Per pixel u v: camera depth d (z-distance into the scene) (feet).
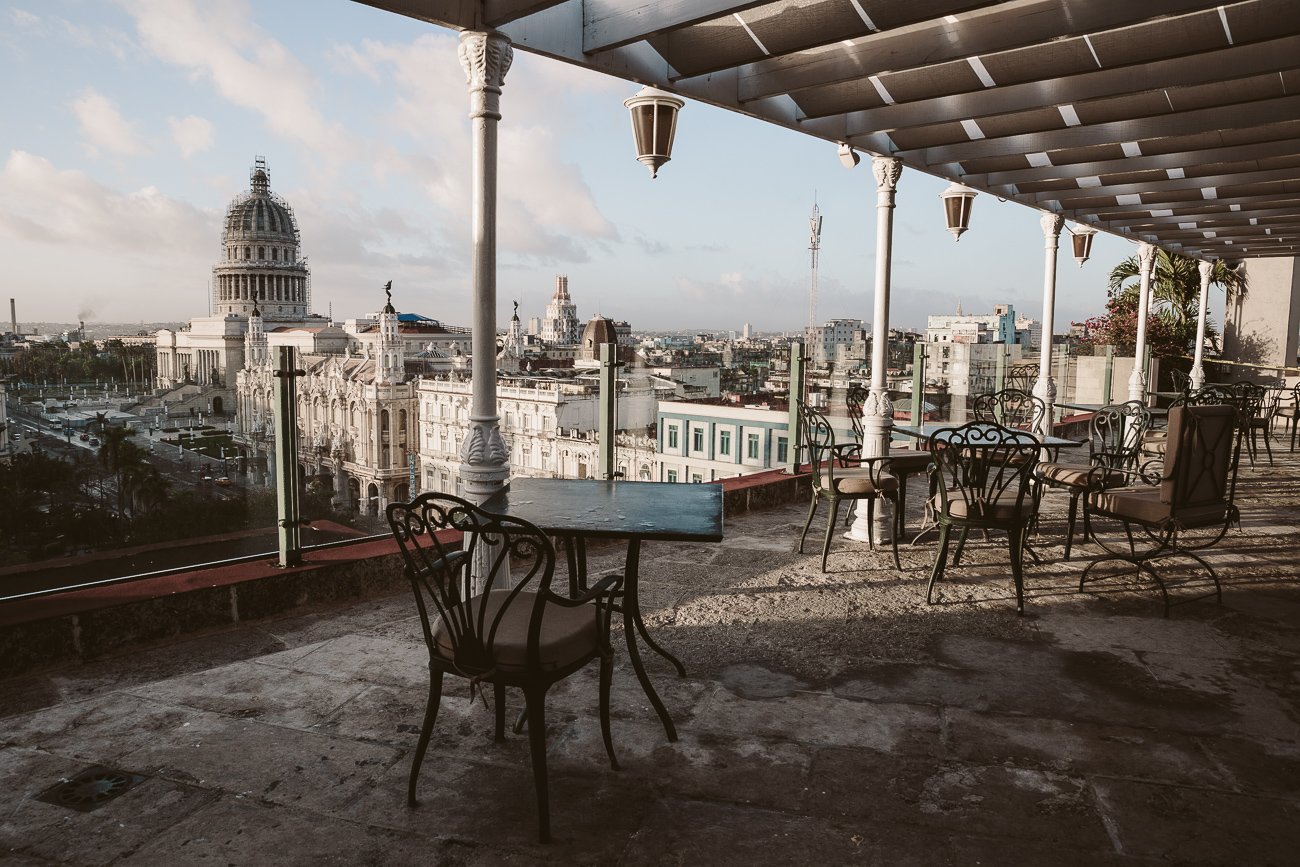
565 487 12.44
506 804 8.79
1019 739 10.30
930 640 13.80
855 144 19.53
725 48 14.70
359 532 16.74
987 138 20.08
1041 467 20.51
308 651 13.15
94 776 9.31
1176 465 14.98
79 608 12.34
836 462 23.98
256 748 10.00
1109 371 44.88
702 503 11.07
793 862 7.74
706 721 10.79
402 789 9.09
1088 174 23.89
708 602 15.79
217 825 8.36
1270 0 13.05
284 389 14.65
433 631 9.16
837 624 14.58
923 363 30.76
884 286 20.01
